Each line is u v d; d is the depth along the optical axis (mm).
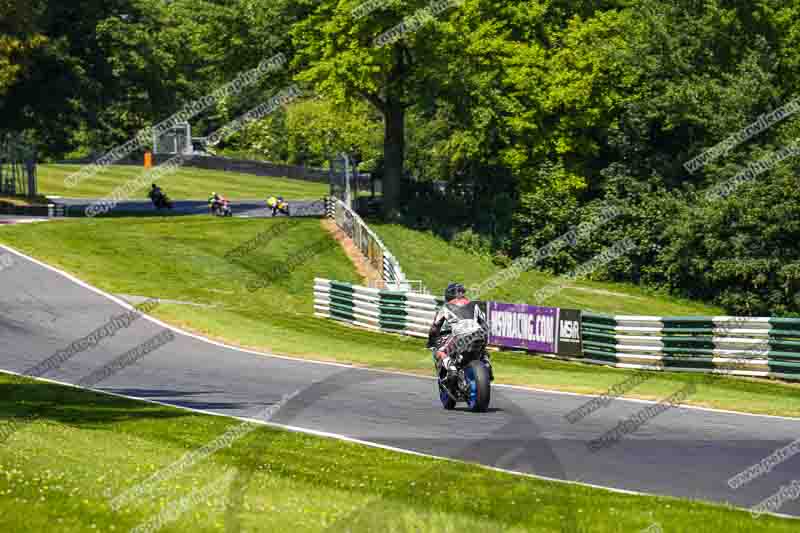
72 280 60062
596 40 105938
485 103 101125
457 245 101375
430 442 21203
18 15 98000
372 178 108062
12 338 42781
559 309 47312
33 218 88500
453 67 94562
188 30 114250
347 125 141750
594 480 18266
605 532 12102
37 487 13875
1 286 56312
